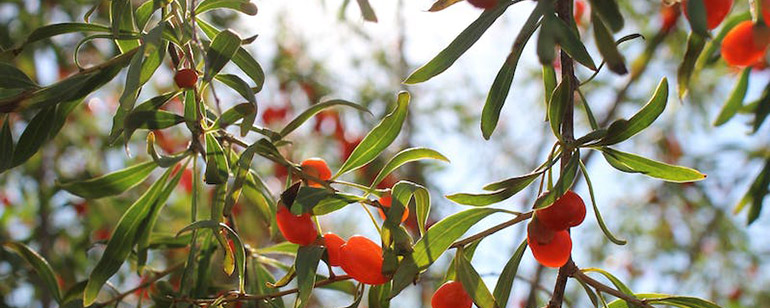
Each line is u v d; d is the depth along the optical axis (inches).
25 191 37.8
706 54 22.3
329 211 18.1
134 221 20.6
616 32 16.0
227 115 18.7
